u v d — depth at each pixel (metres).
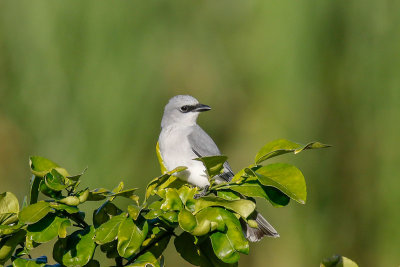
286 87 12.34
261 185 5.29
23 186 12.71
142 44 11.98
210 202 5.15
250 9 12.58
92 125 11.65
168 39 12.31
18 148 12.09
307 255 13.63
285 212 13.75
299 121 12.55
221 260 5.55
